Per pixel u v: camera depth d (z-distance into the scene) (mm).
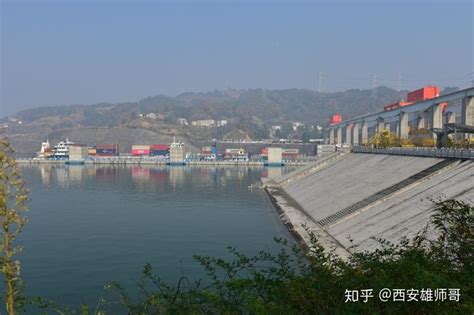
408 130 135875
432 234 38656
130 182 163000
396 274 11070
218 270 48781
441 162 68375
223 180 173250
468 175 52688
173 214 91750
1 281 31953
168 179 176875
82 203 107938
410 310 10016
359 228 56219
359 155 120125
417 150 82938
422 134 124438
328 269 12125
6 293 9141
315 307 10922
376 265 11719
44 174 199000
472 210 14039
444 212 14531
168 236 70250
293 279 12148
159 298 13219
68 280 47719
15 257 57125
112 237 69438
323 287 11250
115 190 136875
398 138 133750
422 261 12227
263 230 74125
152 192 131250
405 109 132875
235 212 93688
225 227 77375
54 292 43812
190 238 68688
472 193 45531
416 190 60188
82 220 84625
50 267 52719
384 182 74812
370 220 57438
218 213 92688
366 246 48125
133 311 13562
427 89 143250
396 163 85312
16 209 8586
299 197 101188
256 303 11070
